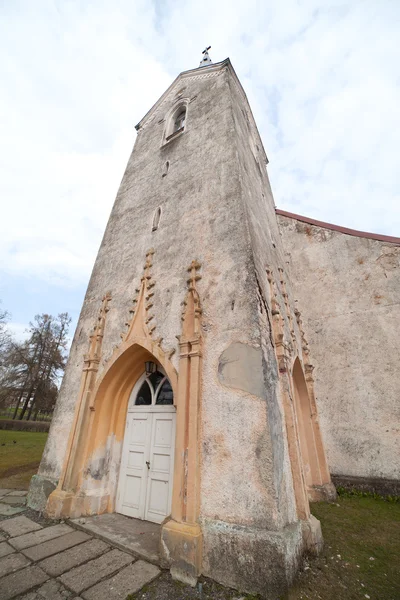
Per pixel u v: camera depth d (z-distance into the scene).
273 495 3.53
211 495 3.95
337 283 9.36
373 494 6.95
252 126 12.43
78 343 7.55
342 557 4.11
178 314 5.70
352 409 7.88
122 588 3.36
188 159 8.33
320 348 8.83
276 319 5.45
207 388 4.58
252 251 5.25
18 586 3.37
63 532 4.82
